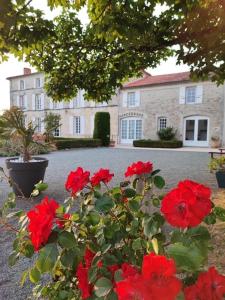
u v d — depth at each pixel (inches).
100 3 149.5
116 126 945.5
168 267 33.1
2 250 122.4
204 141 781.3
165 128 828.6
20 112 230.4
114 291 38.9
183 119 812.0
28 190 207.8
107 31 147.6
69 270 52.5
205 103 770.2
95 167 379.2
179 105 815.7
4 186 259.9
